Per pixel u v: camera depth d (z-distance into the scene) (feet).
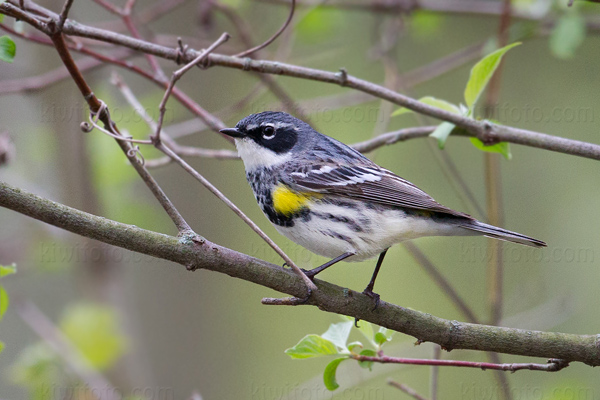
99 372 42.34
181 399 44.37
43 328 41.32
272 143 29.37
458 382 46.06
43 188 44.52
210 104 48.57
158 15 41.57
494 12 42.60
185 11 48.78
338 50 45.98
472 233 27.76
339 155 29.73
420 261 33.91
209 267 22.59
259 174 29.17
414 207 27.58
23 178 45.19
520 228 48.49
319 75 28.14
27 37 31.07
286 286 23.13
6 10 22.36
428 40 52.08
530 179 49.62
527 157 50.08
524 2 41.37
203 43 41.96
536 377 42.91
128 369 43.04
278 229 29.07
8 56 22.72
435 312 47.52
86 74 44.21
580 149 27.07
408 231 27.91
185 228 22.75
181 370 44.91
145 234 22.07
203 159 47.75
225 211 47.44
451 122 28.32
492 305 33.35
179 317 45.80
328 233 27.91
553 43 37.58
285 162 28.96
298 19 43.88
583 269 47.03
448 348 23.48
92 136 43.37
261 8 50.55
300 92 52.16
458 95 52.08
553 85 50.88
